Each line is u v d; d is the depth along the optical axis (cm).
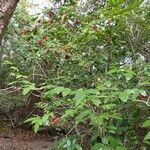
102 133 169
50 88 206
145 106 184
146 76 188
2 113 902
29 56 307
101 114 164
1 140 798
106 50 260
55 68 296
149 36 254
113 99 173
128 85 198
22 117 860
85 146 200
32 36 319
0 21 277
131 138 188
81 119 166
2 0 277
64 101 220
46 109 227
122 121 186
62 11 318
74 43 280
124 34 257
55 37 314
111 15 241
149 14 247
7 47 698
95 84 229
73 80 260
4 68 727
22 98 823
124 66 207
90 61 259
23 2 650
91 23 245
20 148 756
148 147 192
